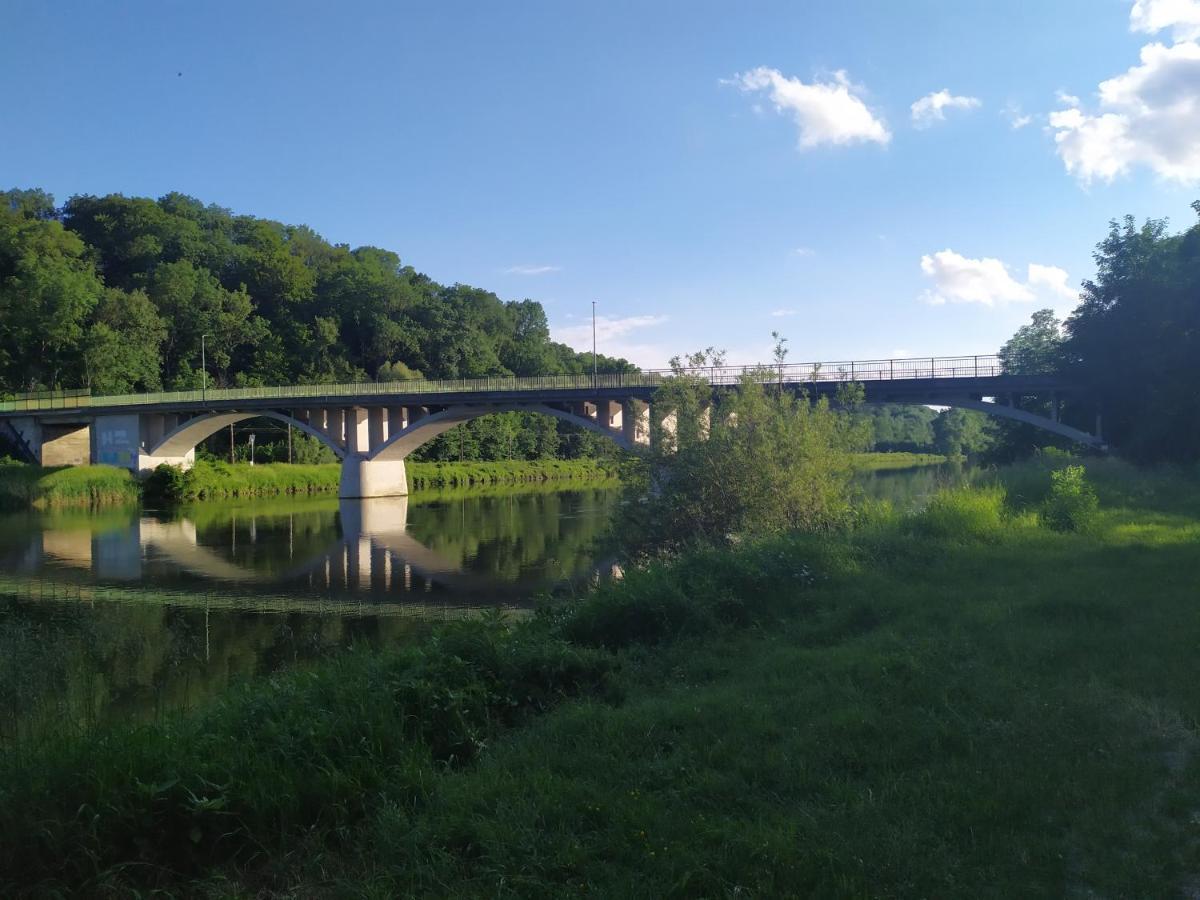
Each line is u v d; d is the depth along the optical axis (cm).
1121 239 3438
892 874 398
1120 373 3281
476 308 12469
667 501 1647
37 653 1233
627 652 862
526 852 433
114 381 7600
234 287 10400
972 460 8625
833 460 1666
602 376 4650
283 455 7725
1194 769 495
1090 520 1534
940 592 995
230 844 486
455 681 698
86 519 4466
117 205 9788
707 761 545
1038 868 402
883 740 562
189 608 1989
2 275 7862
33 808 480
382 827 472
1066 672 685
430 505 5394
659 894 389
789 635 877
